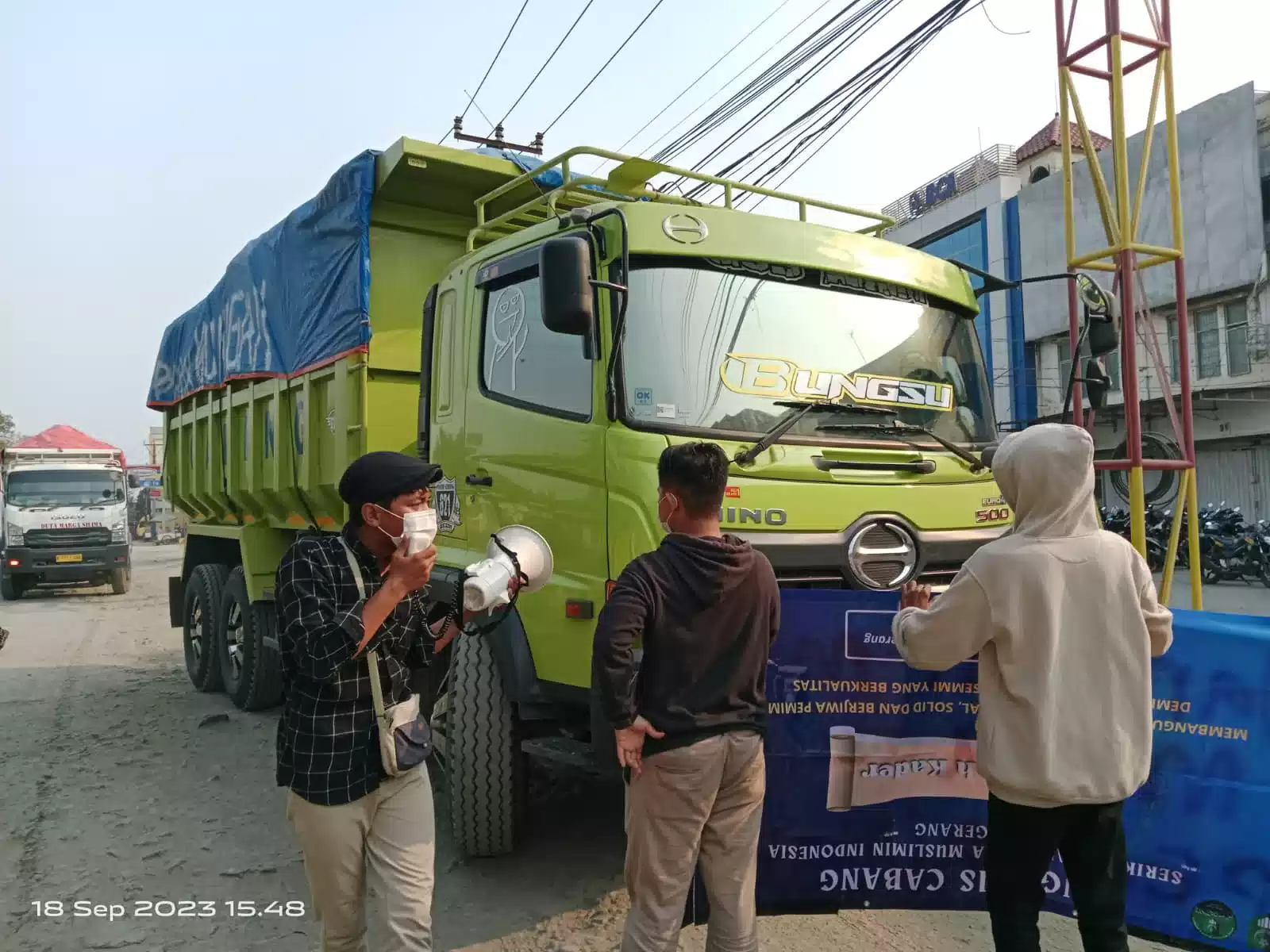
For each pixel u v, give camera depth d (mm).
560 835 4609
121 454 21031
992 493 4203
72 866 4398
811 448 3775
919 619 2547
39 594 19312
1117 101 5742
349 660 2365
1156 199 16781
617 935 3602
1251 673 2936
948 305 4613
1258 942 2891
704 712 2562
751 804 2688
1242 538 13398
